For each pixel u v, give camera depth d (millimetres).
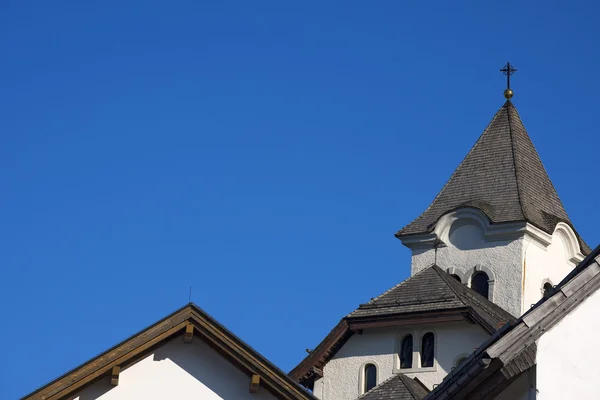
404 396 52312
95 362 35031
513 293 62844
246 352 36062
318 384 58562
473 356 30484
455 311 55562
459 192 66938
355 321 57656
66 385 34531
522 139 69312
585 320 30156
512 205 64750
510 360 29438
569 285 30266
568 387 29609
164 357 36125
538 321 29766
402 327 57156
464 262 64312
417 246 65625
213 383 36156
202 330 36031
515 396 30125
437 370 55688
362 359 57719
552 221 65312
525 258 63375
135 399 35625
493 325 54469
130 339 35469
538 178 68000
